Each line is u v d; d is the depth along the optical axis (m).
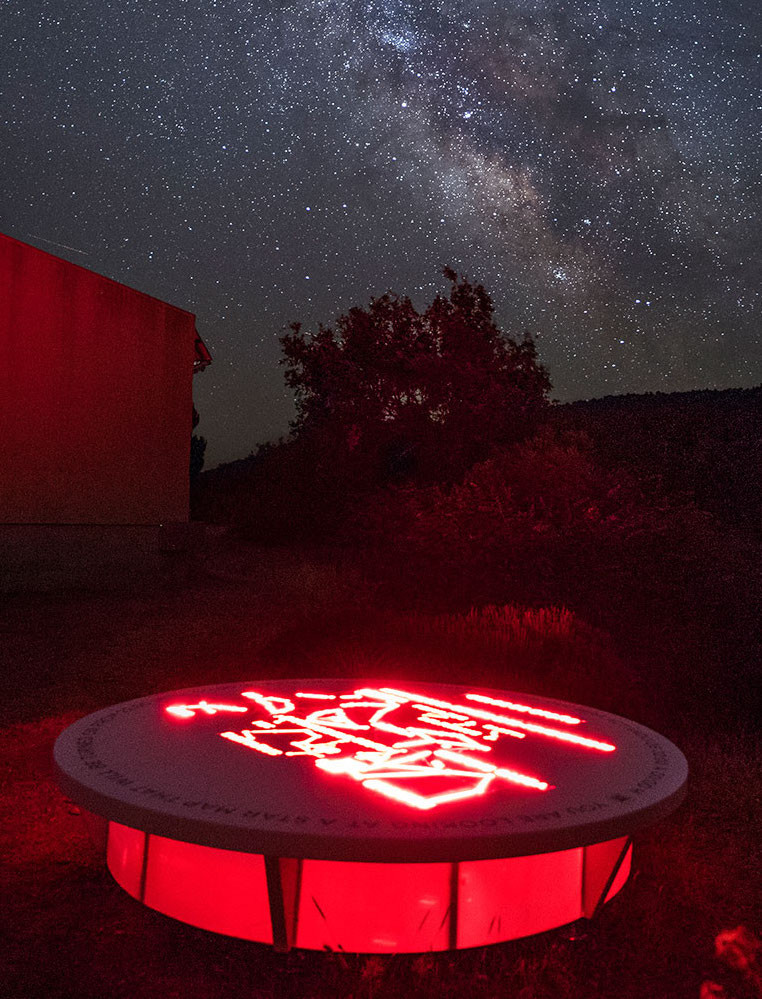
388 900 3.11
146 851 3.50
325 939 3.11
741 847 4.61
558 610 9.16
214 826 2.94
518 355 24.47
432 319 24.59
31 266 14.23
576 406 51.75
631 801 3.29
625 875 3.86
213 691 5.29
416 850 2.84
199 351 18.67
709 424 37.53
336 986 2.97
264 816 3.02
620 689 7.06
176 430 16.70
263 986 2.98
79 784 3.34
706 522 11.68
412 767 3.68
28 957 3.17
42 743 6.25
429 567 10.20
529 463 11.79
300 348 26.09
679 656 8.26
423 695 5.38
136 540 15.84
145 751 3.82
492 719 4.72
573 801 3.27
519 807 3.19
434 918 3.12
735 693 8.03
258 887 3.21
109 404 15.42
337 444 24.69
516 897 3.23
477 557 10.10
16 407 14.04
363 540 13.44
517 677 7.05
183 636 10.66
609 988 3.08
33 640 10.40
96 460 15.22
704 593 9.85
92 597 13.95
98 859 4.07
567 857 3.35
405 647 7.69
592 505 10.88
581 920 3.45
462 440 22.64
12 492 13.98
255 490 26.95
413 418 23.38
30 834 4.39
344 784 3.42
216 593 14.50
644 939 3.42
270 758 3.77
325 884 3.11
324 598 10.98
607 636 8.05
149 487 16.14
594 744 4.17
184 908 3.36
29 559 14.23
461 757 3.88
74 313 14.87
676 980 3.16
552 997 3.00
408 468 23.72
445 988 2.97
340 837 2.85
